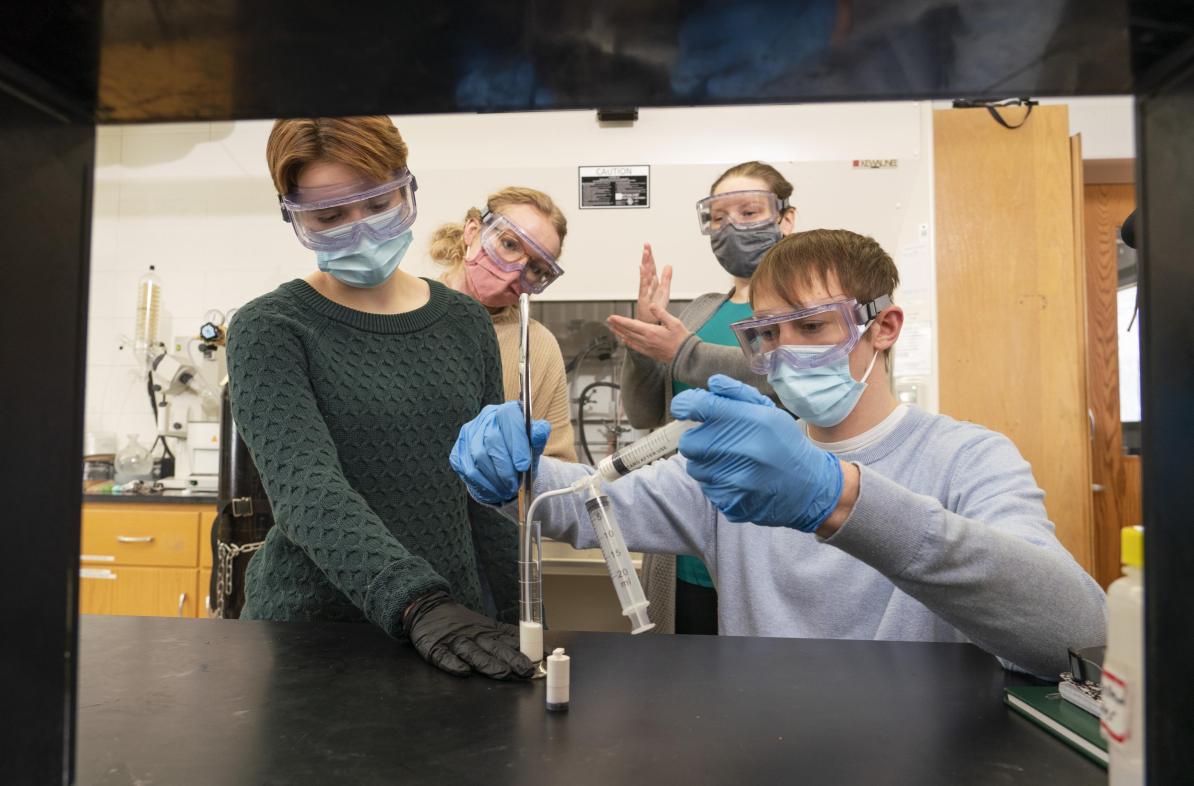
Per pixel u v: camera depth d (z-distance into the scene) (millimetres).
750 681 721
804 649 829
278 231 3488
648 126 3295
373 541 854
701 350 1879
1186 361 358
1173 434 363
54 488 402
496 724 612
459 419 1178
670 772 528
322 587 1059
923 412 1222
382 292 1196
